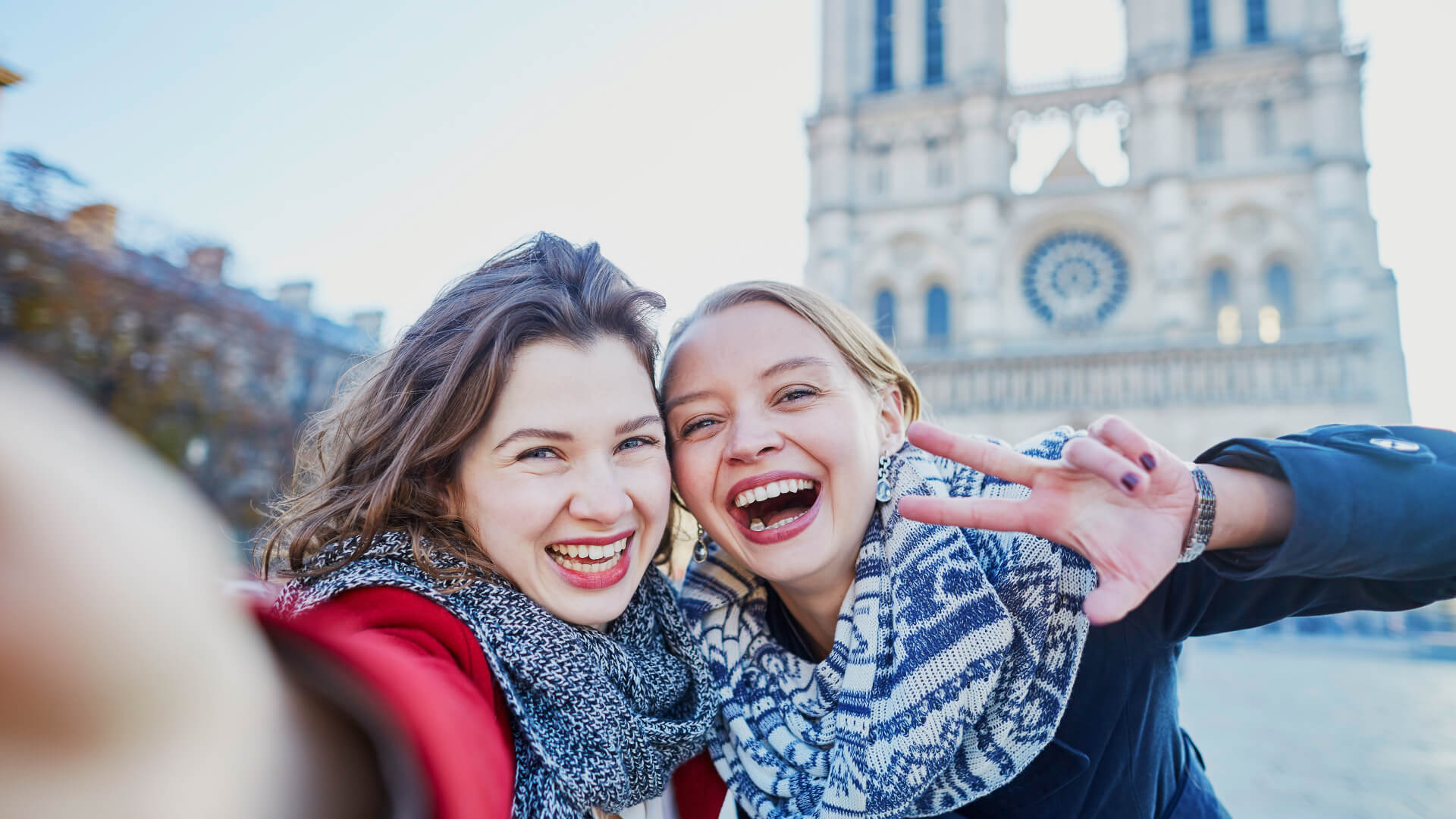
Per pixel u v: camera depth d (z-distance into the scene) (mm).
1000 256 52906
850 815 1673
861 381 2035
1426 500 1355
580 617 1580
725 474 1942
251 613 574
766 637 2088
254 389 30672
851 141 56500
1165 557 1283
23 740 359
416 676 697
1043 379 49844
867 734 1730
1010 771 1758
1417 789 9219
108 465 398
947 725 1667
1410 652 26375
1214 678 20281
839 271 53625
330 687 599
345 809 573
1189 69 52625
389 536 1583
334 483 1777
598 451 1570
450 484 1633
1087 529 1314
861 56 58469
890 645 1829
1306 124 51062
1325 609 1727
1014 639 1777
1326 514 1321
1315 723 13609
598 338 1609
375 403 1726
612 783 1418
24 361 380
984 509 1361
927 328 53750
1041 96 54906
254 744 489
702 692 1843
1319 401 45875
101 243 23844
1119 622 1856
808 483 1973
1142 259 50969
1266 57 51531
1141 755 1895
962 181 54281
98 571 372
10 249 21078
